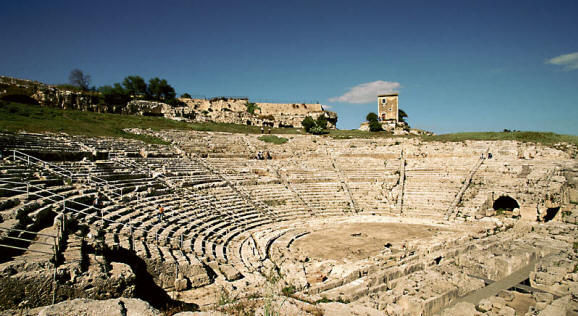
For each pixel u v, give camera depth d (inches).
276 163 2209.6
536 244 1082.1
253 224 1409.9
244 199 1631.4
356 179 2058.3
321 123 3538.4
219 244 1106.1
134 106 3053.6
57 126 1759.4
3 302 478.6
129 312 445.1
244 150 2379.4
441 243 1099.9
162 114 3203.7
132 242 789.2
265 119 3720.5
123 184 1205.7
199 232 1127.0
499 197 1652.3
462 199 1716.3
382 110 3809.1
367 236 1326.3
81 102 2677.2
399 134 3176.7
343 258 1059.3
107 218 892.6
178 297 692.7
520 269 906.1
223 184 1707.7
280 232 1344.7
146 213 1065.5
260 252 1092.5
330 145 2689.5
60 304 429.1
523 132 2571.4
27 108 2034.9
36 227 684.1
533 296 740.0
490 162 1966.0
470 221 1536.7
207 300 677.9
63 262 561.9
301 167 2183.8
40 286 505.7
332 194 1895.9
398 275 842.8
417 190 1878.7
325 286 767.1
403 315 618.5
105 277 566.3
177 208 1248.2
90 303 442.6
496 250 1000.9
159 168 1587.1
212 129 2933.1
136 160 1568.7
